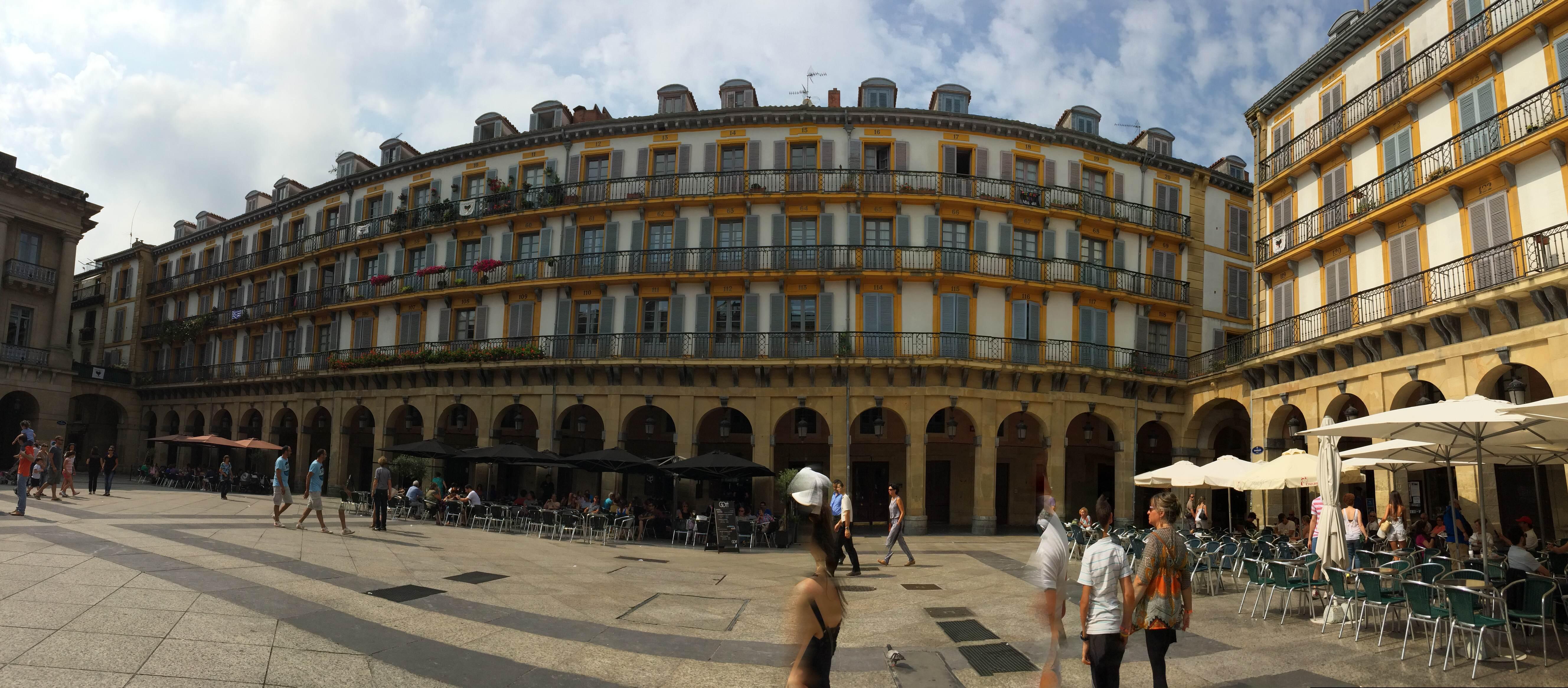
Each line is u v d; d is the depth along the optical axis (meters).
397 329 37.38
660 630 10.09
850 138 32.28
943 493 33.84
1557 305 17.03
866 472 34.09
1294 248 26.34
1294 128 27.94
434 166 37.78
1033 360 31.09
